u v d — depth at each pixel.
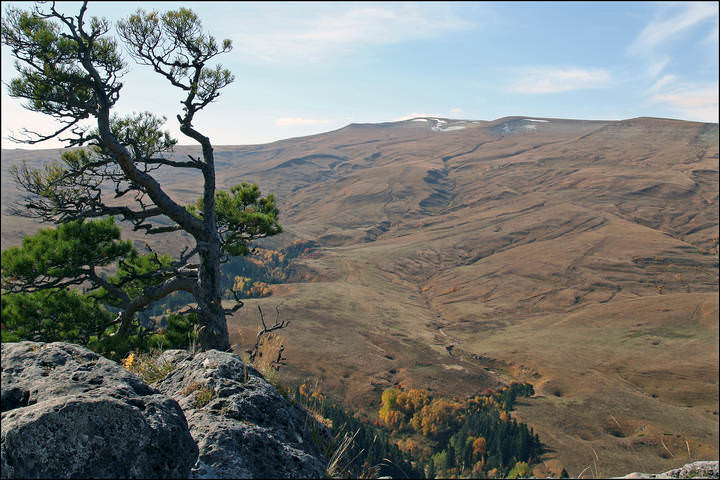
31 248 16.83
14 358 4.82
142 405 4.16
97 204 16.30
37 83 14.12
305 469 4.89
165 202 15.97
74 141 15.26
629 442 193.88
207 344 15.79
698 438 194.88
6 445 3.57
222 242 19.00
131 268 18.20
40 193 15.41
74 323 17.19
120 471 3.67
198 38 15.50
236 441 4.68
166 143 17.84
